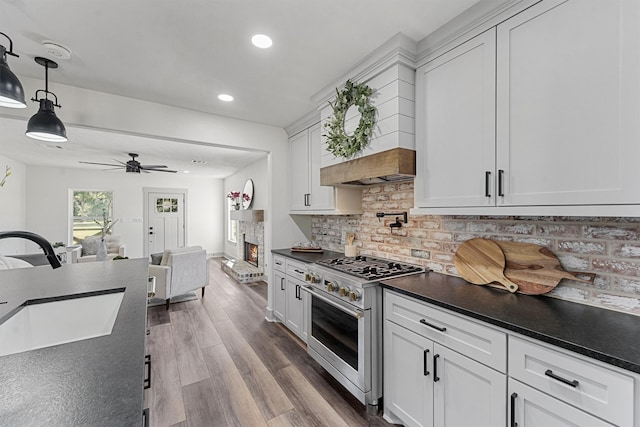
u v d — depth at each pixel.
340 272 2.12
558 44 1.22
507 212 1.39
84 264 2.07
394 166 1.82
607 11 1.08
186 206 8.08
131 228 7.30
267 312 3.51
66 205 6.52
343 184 2.54
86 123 2.40
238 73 2.18
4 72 1.50
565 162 1.20
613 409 0.89
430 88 1.77
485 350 1.23
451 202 1.65
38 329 1.25
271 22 1.61
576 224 1.41
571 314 1.24
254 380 2.22
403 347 1.64
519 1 1.34
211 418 1.82
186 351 2.69
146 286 1.49
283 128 3.50
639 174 1.01
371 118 1.99
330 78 2.27
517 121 1.35
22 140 4.13
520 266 1.60
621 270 1.27
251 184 6.04
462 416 1.32
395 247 2.44
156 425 1.76
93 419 0.51
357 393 1.87
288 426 1.75
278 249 3.45
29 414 0.52
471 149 1.55
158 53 1.91
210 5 1.48
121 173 7.18
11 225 5.52
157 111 2.71
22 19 1.56
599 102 1.10
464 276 1.81
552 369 1.02
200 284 4.36
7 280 1.60
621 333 1.04
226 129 3.11
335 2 1.46
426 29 1.68
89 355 0.75
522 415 1.11
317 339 2.36
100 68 2.09
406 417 1.62
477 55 1.52
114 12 1.52
